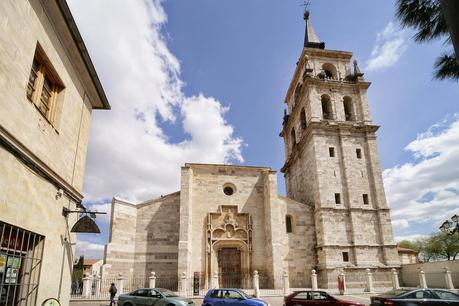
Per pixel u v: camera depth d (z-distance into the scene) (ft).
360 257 122.93
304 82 148.66
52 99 37.19
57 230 37.24
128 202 121.39
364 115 146.00
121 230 116.06
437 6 34.35
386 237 127.44
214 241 125.08
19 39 27.68
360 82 150.10
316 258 127.85
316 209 131.64
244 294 64.54
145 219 124.16
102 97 49.06
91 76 44.32
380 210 130.62
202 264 122.42
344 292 103.60
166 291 68.90
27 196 29.96
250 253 125.49
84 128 46.14
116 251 112.37
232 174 136.56
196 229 126.21
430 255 245.86
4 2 25.31
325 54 157.48
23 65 28.45
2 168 25.73
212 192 132.46
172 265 120.06
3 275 27.48
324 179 133.28
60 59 36.81
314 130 140.05
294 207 133.49
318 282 123.65
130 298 68.18
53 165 35.91
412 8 35.19
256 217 131.95
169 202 127.95
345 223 128.26
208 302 64.49
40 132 32.40
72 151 41.63
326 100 153.58
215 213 128.47
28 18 29.19
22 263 30.78
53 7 33.09
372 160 138.51
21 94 28.22
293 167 166.50
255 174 138.51
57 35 35.73
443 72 36.40
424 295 54.70
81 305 79.30
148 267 118.62
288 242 128.16
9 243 28.22
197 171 134.10
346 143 140.05
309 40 168.86
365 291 108.99
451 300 54.03
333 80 149.38
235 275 123.34
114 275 109.91
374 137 142.20
